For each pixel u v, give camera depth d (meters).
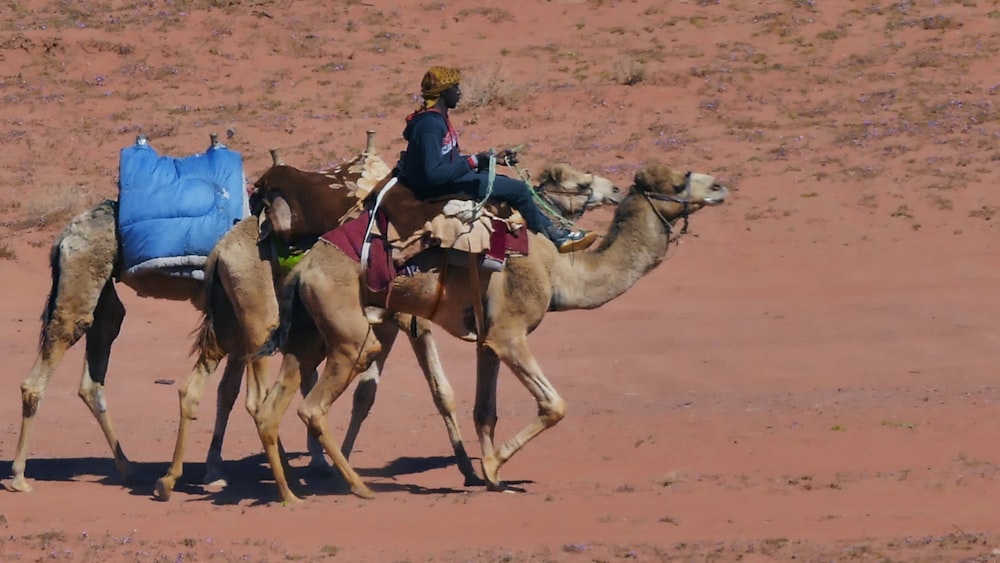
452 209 36.75
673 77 113.81
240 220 42.22
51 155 102.81
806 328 65.38
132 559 30.47
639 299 73.56
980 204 86.94
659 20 130.75
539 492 38.31
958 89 108.75
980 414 45.56
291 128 106.88
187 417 39.44
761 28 126.69
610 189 42.06
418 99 113.00
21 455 41.03
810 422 45.94
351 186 38.97
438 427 49.97
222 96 115.50
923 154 96.00
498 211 37.53
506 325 37.88
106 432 42.56
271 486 41.41
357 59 123.62
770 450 42.53
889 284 73.94
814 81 112.75
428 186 36.75
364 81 117.88
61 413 54.25
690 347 62.97
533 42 126.88
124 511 37.50
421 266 36.84
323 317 36.78
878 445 42.16
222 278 39.09
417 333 40.59
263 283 38.78
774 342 63.16
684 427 46.75
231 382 41.53
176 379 60.16
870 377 55.22
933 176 91.81
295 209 38.44
